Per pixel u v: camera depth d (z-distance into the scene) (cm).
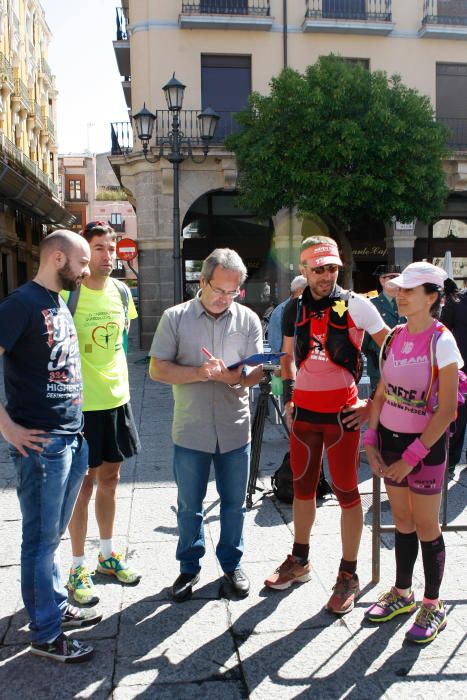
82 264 271
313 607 312
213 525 419
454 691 247
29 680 258
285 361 336
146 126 1362
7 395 269
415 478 279
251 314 334
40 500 263
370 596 321
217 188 1614
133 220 5028
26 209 2583
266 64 1652
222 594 325
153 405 851
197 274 1794
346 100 1288
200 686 253
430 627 281
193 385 321
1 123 2525
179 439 324
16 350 260
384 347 292
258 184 1338
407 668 262
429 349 272
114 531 406
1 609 314
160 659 271
